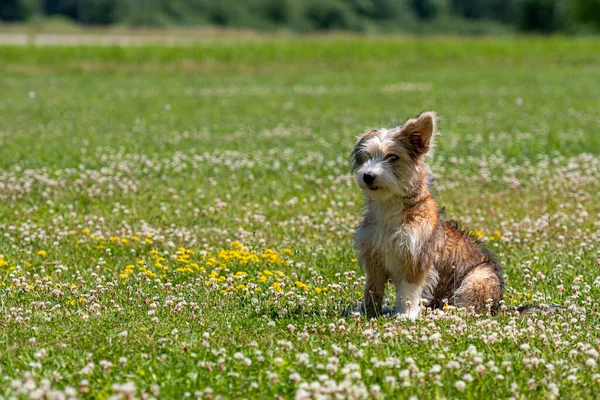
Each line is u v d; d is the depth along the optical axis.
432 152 9.52
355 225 14.45
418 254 9.30
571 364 7.47
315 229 14.24
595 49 68.38
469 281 9.63
